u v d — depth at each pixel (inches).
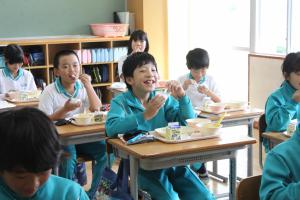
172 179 101.0
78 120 123.3
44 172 40.9
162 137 100.9
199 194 99.0
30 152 39.2
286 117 114.3
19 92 169.8
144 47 211.6
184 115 106.9
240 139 102.3
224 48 261.1
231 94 261.9
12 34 248.4
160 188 97.0
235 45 251.4
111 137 103.2
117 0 274.2
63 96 137.2
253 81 228.8
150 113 99.4
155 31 269.0
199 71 159.5
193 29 276.2
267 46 230.1
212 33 266.2
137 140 98.3
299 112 66.5
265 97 222.4
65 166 121.3
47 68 242.7
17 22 248.7
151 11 266.4
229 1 253.9
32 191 41.6
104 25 256.2
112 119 102.2
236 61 256.4
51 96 135.9
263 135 112.7
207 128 103.0
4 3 244.7
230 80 261.7
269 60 217.8
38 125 40.4
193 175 101.7
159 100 99.0
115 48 260.1
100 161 128.9
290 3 211.2
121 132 100.8
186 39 277.9
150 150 93.3
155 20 268.2
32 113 41.3
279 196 60.1
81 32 266.2
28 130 39.7
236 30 251.6
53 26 257.8
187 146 96.1
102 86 265.0
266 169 64.2
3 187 45.4
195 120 106.4
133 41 210.4
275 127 115.2
